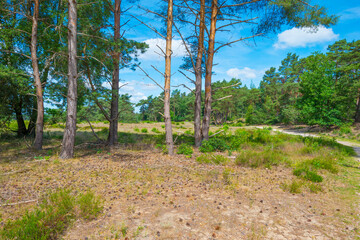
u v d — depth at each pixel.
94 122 30.80
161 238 3.23
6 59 12.00
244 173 7.15
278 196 5.15
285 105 50.19
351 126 29.11
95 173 6.77
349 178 6.91
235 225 3.69
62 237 3.21
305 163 8.51
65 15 9.04
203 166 8.01
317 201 4.91
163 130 25.33
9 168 6.95
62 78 10.98
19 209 4.18
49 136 15.09
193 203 4.59
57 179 6.08
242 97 64.62
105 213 4.04
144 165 7.98
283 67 62.50
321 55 27.88
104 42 11.12
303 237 3.36
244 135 17.39
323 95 26.17
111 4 12.02
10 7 10.84
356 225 3.79
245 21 11.16
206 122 12.34
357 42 31.38
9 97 11.99
